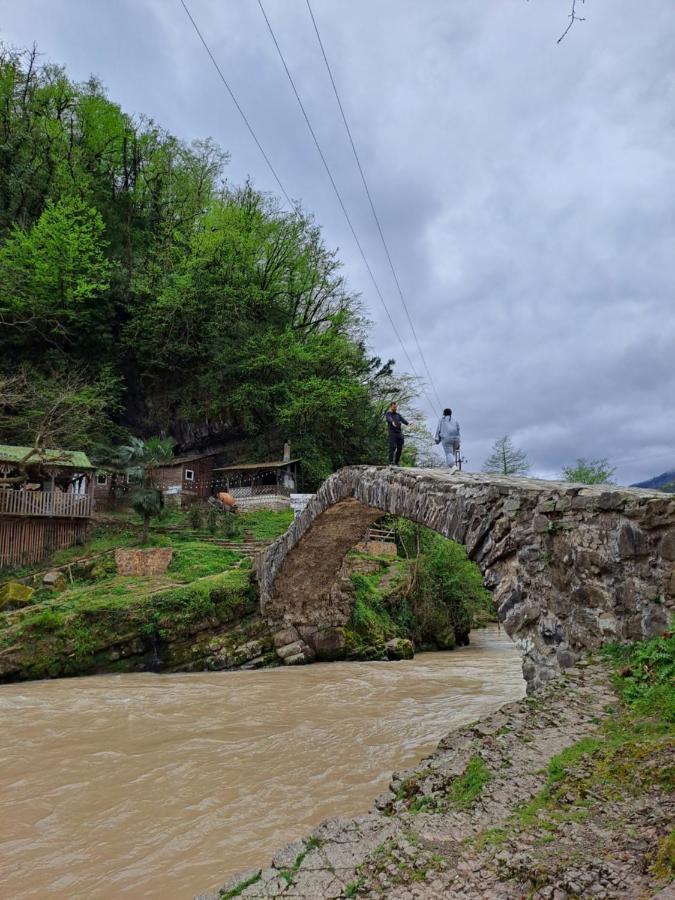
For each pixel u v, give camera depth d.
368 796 7.00
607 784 3.64
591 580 7.06
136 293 35.56
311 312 42.28
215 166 45.34
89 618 16.58
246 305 38.50
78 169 37.69
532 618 7.95
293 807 6.70
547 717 4.92
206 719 11.02
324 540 16.91
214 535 26.66
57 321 32.88
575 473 34.16
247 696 13.20
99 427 31.77
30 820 6.41
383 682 15.04
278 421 35.72
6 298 31.53
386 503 12.26
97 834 6.05
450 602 25.80
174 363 37.41
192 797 7.04
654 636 6.15
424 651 23.50
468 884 2.88
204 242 37.62
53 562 22.09
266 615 18.88
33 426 28.28
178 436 37.31
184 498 31.92
